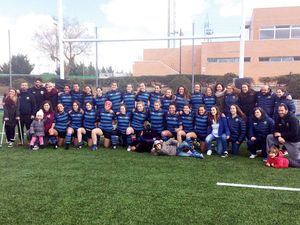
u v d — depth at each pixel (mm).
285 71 23422
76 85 7895
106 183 4461
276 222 3205
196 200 3805
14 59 25344
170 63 25984
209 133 6578
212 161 5867
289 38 23844
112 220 3240
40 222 3199
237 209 3533
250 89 6926
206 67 24641
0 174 4938
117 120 7195
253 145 6203
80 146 7094
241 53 8453
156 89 7844
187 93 7645
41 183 4473
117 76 19812
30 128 7121
